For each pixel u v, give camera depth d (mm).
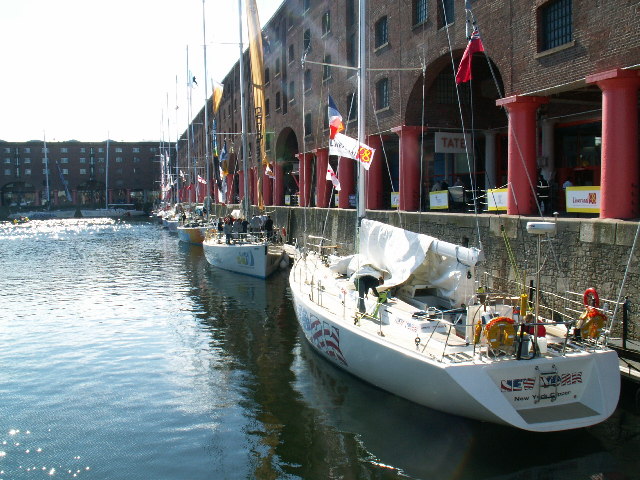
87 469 8195
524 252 14242
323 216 30453
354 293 11609
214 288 23016
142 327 16516
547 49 14891
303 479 7777
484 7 17266
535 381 8312
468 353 8578
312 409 10094
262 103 26453
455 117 22969
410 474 7793
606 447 8328
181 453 8633
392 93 23500
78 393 11203
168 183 88875
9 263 33188
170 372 12383
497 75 22391
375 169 26391
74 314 18469
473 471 7809
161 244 45500
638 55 11984
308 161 35750
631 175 12508
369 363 10203
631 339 10961
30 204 113375
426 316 9680
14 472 8102
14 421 9883
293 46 37344
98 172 115562
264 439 9023
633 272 10984
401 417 9656
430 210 22328
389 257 11297
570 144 20609
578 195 13836
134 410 10305
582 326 8781
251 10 25609
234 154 53531
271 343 14477
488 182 21719
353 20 27891
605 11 12797
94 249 41875
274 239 31391
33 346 14609
